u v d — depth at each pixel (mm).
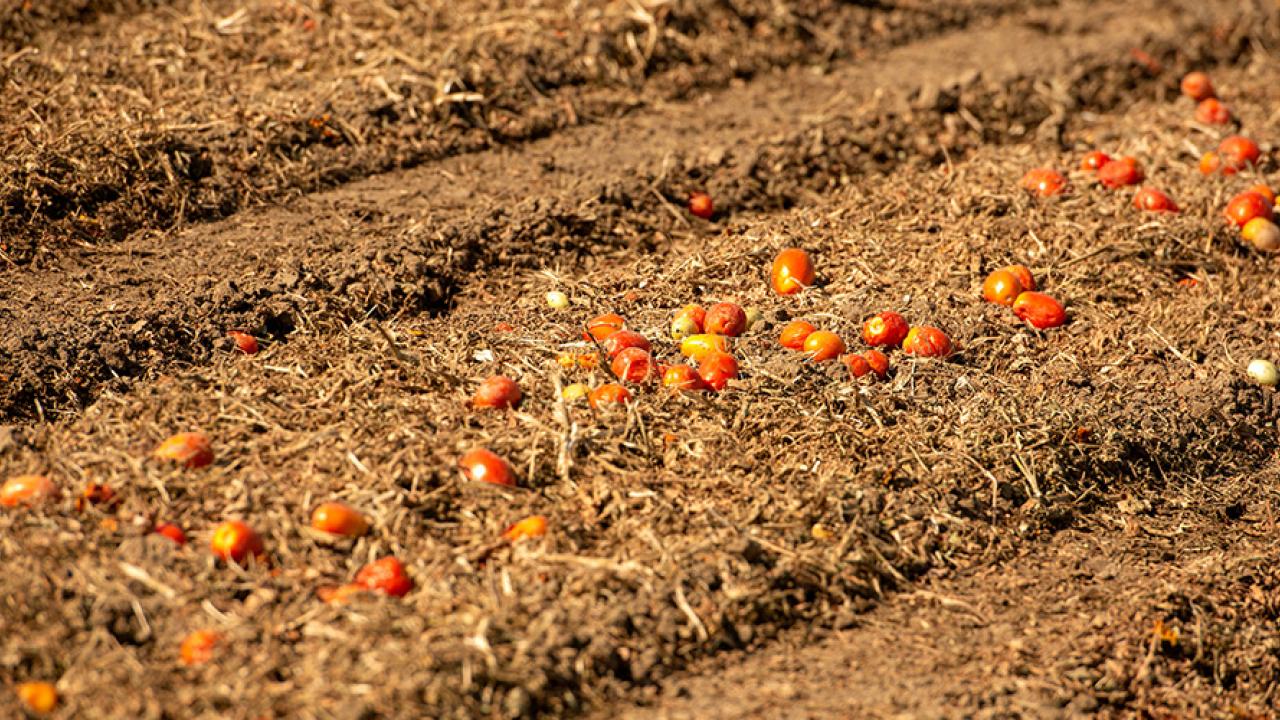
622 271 14070
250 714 7672
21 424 10938
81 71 15891
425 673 7879
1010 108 18609
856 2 21469
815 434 10578
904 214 15312
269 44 17188
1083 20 22531
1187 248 14727
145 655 8086
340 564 8836
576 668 8266
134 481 9312
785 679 8672
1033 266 14156
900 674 8852
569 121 17266
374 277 13258
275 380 10945
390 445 9789
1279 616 10344
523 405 10484
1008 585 9961
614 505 9539
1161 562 10523
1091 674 9172
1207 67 21547
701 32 19469
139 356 11930
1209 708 9367
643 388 10859
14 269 13078
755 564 9266
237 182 14781
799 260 13297
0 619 8102
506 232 14375
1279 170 16859
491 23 18250
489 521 9289
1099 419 11672
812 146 16781
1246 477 11977
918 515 10156
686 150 16547
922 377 11703
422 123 16297
